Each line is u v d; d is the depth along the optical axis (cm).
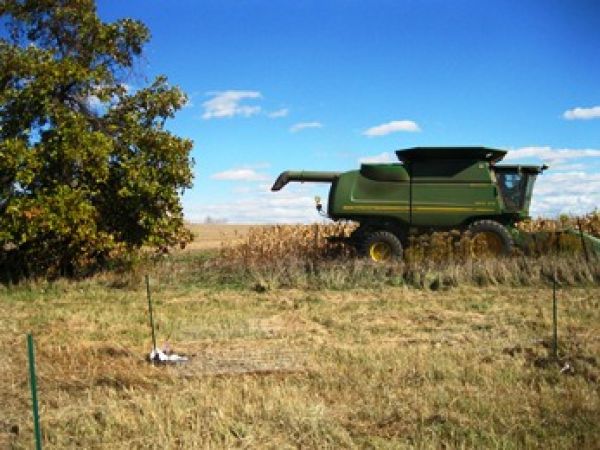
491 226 1572
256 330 973
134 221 1623
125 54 1720
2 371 732
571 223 1841
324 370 711
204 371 730
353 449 511
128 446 525
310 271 1489
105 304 1245
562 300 1171
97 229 1581
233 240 1989
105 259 1641
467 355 773
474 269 1409
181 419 564
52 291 1420
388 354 776
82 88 1609
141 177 1562
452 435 525
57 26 1680
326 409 589
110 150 1525
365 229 1680
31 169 1475
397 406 592
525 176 1625
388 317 1064
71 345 871
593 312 1054
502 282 1378
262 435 534
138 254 1611
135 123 1627
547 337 866
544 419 552
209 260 1670
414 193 1639
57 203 1467
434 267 1446
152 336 872
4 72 1515
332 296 1287
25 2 1655
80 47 1694
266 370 724
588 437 511
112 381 695
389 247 1627
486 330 942
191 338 930
